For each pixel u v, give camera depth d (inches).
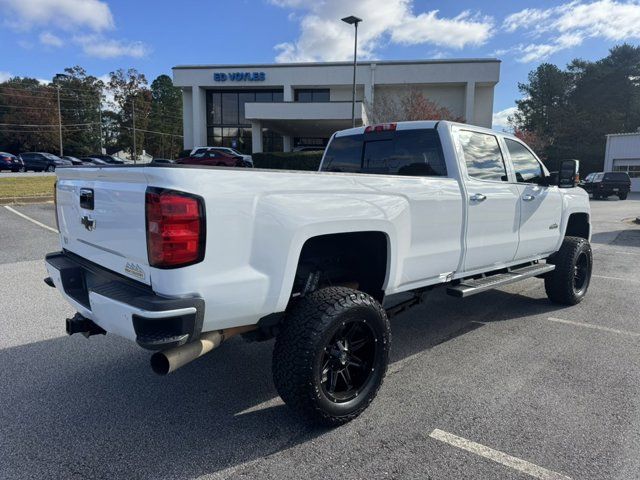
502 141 187.6
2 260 309.6
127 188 101.0
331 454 106.0
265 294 104.4
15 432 114.4
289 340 109.6
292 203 107.2
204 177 94.7
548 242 209.5
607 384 141.1
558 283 220.7
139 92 3262.8
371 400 123.1
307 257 131.4
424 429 116.1
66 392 135.5
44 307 213.5
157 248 92.7
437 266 150.3
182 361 97.4
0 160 1443.2
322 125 1306.6
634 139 1510.8
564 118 2226.9
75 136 3203.7
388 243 131.0
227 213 96.9
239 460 103.8
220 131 1566.2
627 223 617.6
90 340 175.5
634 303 233.6
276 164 1139.3
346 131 195.5
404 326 198.2
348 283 139.9
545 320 205.8
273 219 103.8
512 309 223.6
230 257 98.3
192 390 137.9
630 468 100.7
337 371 117.1
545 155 1993.1
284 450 107.7
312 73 1422.2
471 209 159.8
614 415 122.7
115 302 97.1
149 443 110.1
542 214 202.1
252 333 121.2
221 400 131.9
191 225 92.4
